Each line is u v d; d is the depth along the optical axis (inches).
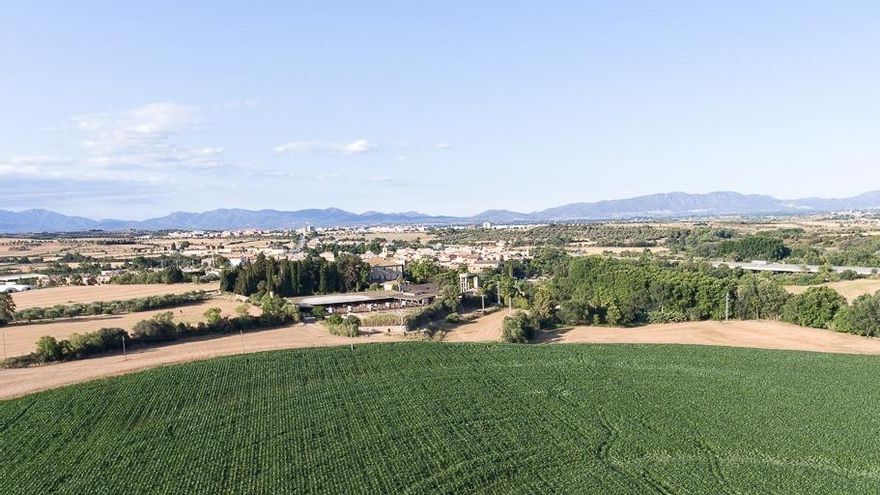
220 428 2218.3
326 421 2267.5
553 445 2023.9
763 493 1691.7
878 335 3759.8
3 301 4165.8
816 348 3516.2
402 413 2335.1
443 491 1729.8
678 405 2397.9
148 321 3762.3
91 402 2501.2
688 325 4306.1
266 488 1774.1
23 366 3112.7
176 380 2775.6
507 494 1708.9
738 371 2874.0
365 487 1763.0
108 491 1776.6
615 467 1868.8
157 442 2105.1
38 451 2048.5
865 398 2466.8
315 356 3171.8
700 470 1834.4
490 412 2333.9
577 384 2677.2
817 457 1929.1
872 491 1700.3
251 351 3412.9
